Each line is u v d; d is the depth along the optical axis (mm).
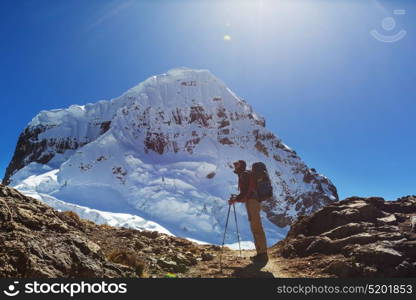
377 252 7227
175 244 11836
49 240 5867
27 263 5066
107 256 7641
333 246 8469
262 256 8586
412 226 8555
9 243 5281
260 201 8688
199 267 8320
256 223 8617
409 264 6941
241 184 8836
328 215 10625
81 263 5676
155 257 8523
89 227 11250
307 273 7387
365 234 8391
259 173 8727
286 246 9875
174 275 7020
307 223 11062
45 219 6648
